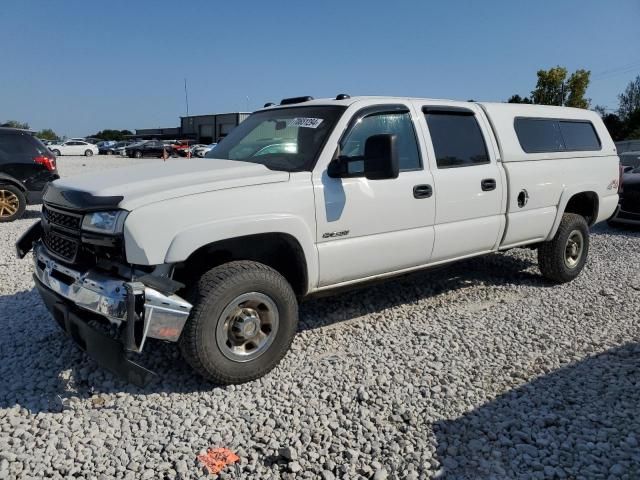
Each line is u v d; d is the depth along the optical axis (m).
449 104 5.04
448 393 3.58
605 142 6.60
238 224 3.51
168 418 3.29
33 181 10.80
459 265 6.96
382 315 5.11
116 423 3.23
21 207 10.73
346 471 2.79
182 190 3.41
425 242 4.65
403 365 4.02
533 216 5.57
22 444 3.01
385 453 2.95
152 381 3.72
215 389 3.60
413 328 4.78
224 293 3.46
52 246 3.86
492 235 5.23
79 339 3.49
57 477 2.74
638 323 4.93
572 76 39.75
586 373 3.89
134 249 3.21
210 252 3.81
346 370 3.92
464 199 4.89
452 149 4.89
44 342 4.36
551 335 4.64
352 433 3.15
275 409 3.38
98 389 3.63
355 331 4.68
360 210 4.16
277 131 4.51
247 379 3.68
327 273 4.09
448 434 3.13
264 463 2.87
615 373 3.89
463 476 2.77
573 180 6.01
